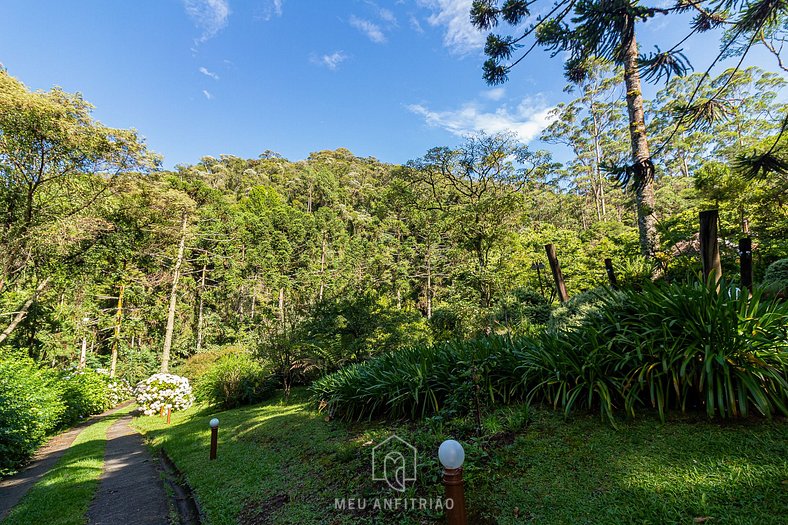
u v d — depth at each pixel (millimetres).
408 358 5340
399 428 4172
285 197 56969
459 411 3885
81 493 4324
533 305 9961
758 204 9664
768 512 1737
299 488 3459
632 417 2861
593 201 38844
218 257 26375
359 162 89812
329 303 10859
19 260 13023
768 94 22750
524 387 3629
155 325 25328
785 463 2016
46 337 17016
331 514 2832
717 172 10195
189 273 23781
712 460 2178
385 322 10195
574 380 3338
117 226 15188
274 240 35281
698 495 1943
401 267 26609
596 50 4227
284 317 13391
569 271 12312
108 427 10906
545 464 2582
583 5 3736
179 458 5484
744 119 23797
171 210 17875
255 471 4180
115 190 14211
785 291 5535
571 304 6598
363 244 34938
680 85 24594
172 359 25172
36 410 7348
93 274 15570
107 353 25875
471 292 11125
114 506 3988
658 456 2342
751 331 2605
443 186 16062
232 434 6402
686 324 2805
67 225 12805
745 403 2475
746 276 3871
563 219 35219
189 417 10523
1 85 10625
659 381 2799
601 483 2242
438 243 23031
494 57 4797
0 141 11016
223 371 11367
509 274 12477
